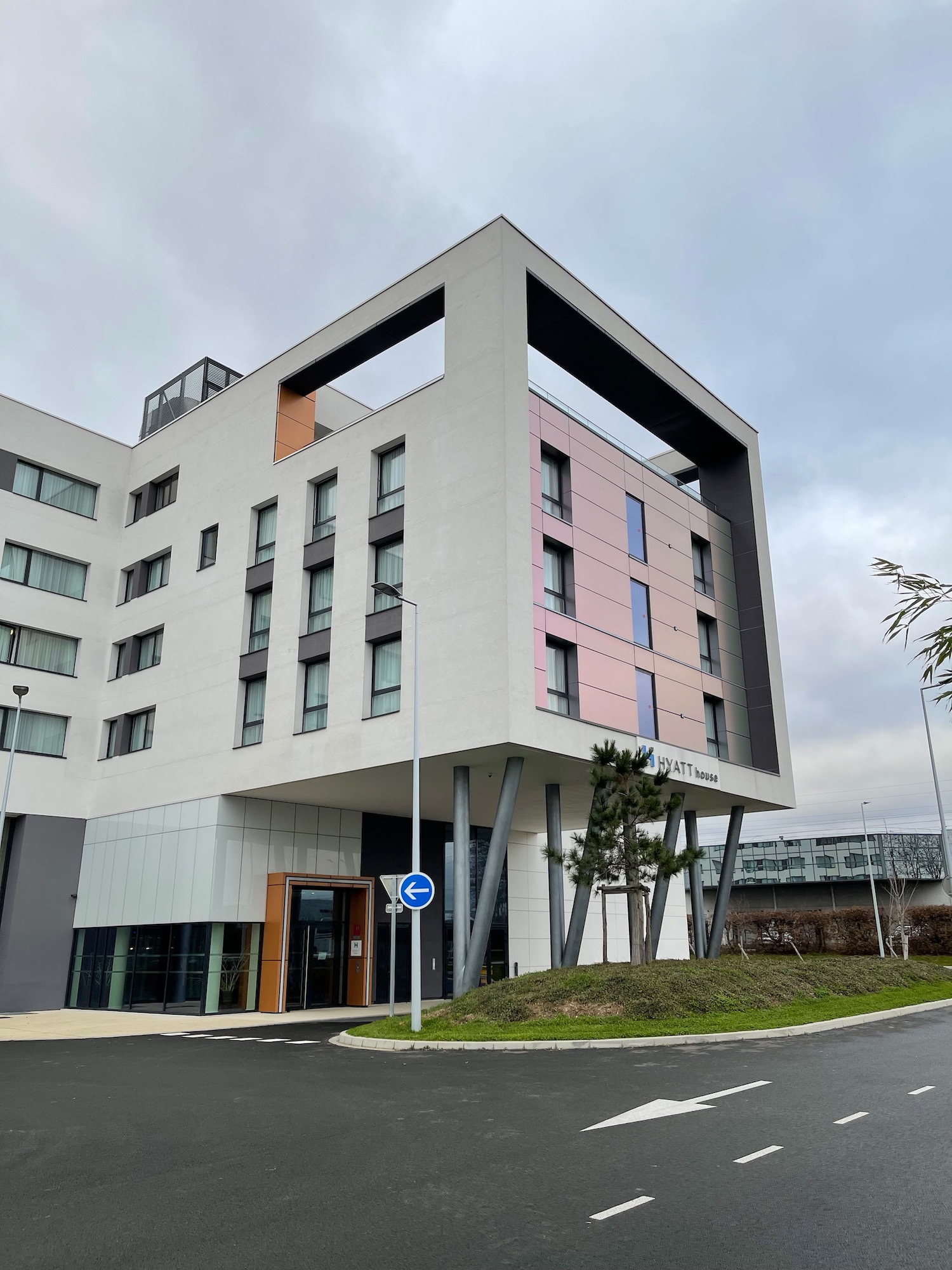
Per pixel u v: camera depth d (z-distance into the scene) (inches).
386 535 997.2
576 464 1036.5
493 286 955.3
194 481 1282.0
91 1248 224.4
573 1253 214.4
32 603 1273.4
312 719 1034.7
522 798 1155.3
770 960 1046.4
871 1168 280.7
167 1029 860.6
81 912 1221.1
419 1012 681.6
